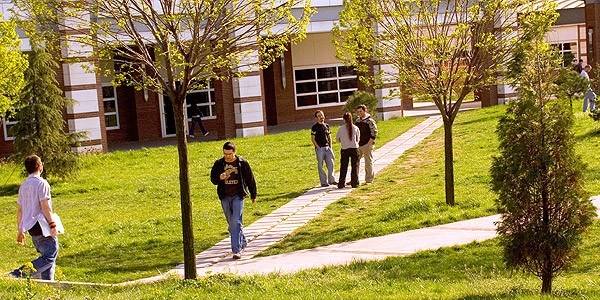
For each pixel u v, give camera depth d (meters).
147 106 47.19
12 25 27.89
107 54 14.86
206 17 14.37
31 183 14.74
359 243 17.80
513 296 11.59
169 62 14.09
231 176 17.78
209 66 14.29
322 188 26.38
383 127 41.94
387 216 19.98
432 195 22.09
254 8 14.75
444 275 14.25
